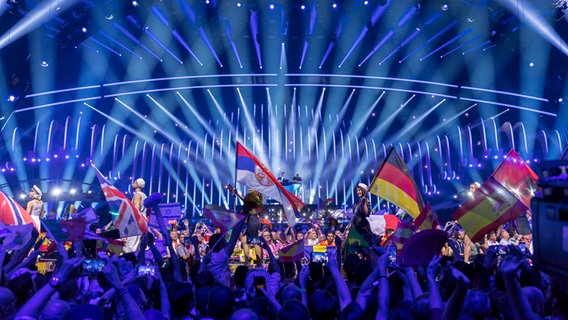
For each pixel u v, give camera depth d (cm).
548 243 313
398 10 3231
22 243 702
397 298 600
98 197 2631
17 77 3081
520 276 609
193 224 2461
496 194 751
